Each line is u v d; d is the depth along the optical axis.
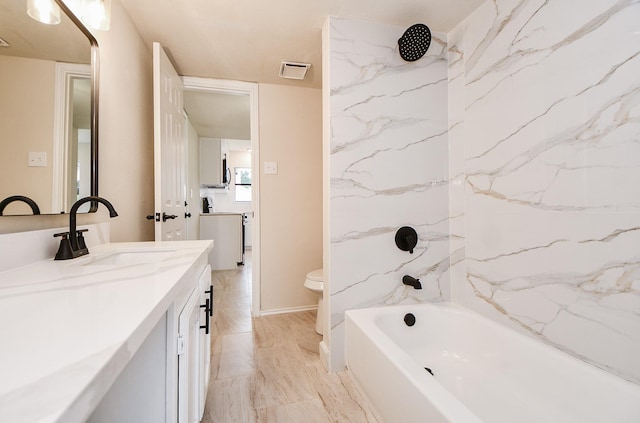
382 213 1.73
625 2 0.98
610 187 1.02
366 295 1.71
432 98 1.81
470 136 1.67
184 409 0.81
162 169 1.74
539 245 1.28
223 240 4.43
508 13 1.42
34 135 0.93
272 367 1.70
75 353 0.35
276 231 2.62
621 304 0.99
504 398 1.26
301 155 2.68
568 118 1.15
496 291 1.50
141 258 1.20
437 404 0.83
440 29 1.80
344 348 1.67
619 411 0.93
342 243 1.67
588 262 1.09
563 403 1.09
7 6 0.84
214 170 4.76
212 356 1.82
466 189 1.71
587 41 1.09
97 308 0.52
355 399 1.41
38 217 0.98
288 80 2.54
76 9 1.13
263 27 1.77
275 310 2.60
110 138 1.42
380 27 1.73
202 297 1.13
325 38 1.71
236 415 1.29
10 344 0.38
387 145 1.74
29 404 0.26
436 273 1.83
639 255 0.95
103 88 1.35
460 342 1.60
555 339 1.21
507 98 1.43
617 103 1.00
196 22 1.71
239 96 2.96
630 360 0.97
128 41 1.63
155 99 1.67
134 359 0.74
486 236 1.57
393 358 1.10
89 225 1.23
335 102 1.65
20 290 0.63
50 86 1.00
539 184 1.28
